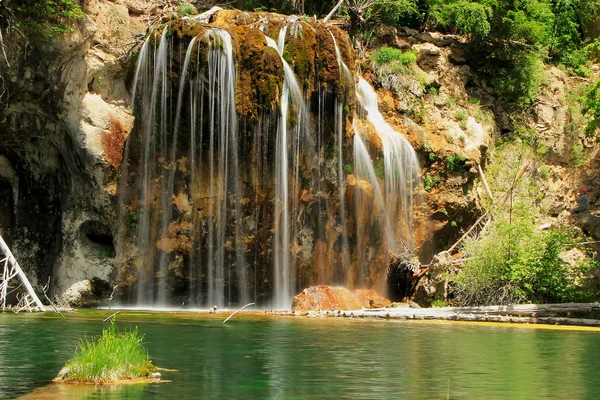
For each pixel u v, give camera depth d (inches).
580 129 1395.2
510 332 706.8
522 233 929.5
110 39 1003.3
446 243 1157.1
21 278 844.0
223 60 980.6
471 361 510.0
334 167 1029.2
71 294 965.8
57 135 990.4
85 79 964.0
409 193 1123.3
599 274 972.6
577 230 1147.9
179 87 995.3
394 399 380.5
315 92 1023.0
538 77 1396.4
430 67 1298.0
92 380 414.6
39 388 395.2
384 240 1084.5
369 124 1105.4
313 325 735.1
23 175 1038.4
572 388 416.8
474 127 1239.5
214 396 380.8
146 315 827.4
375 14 1304.1
